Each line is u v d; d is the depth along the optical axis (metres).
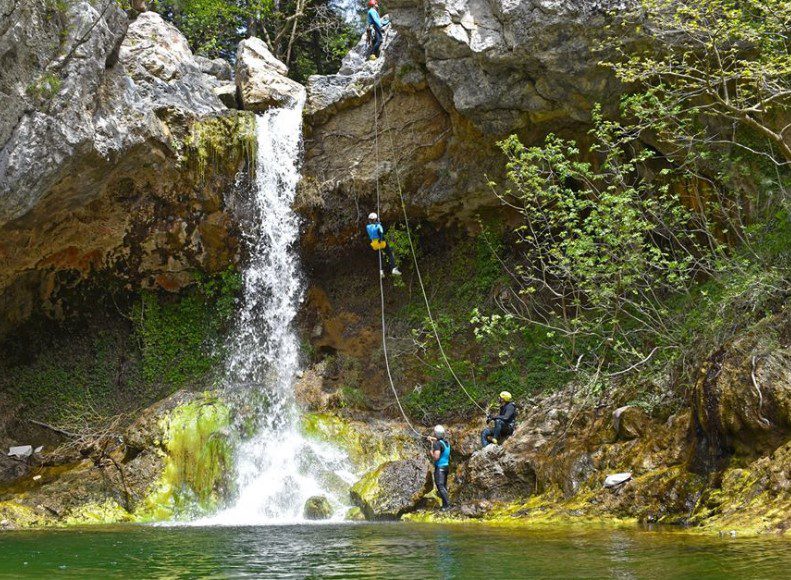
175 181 18.56
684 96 13.88
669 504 11.24
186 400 18.30
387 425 18.50
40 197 14.95
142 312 20.59
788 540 8.57
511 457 14.25
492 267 19.95
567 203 14.95
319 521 14.39
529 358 18.45
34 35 14.19
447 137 18.70
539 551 8.48
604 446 13.18
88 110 15.14
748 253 14.34
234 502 16.67
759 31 13.08
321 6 27.55
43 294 20.36
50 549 9.75
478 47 15.61
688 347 13.66
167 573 7.52
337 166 19.69
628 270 14.72
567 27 14.90
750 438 10.62
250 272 20.25
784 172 15.05
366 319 20.91
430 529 11.58
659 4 13.83
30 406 19.94
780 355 10.79
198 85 19.48
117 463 16.69
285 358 20.12
